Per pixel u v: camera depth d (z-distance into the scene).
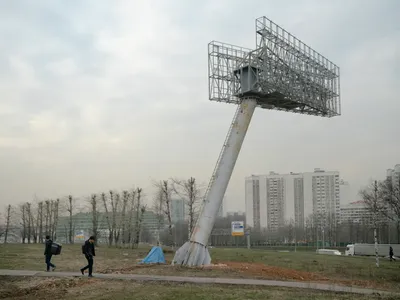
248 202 159.50
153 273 26.20
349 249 66.94
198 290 19.28
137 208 74.44
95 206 80.62
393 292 21.27
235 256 44.56
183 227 110.38
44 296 18.08
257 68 39.19
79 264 32.66
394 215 79.94
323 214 126.75
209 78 41.28
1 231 98.69
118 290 19.34
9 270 26.30
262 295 17.97
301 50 45.47
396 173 110.44
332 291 20.17
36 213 96.50
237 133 38.12
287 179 154.25
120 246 68.44
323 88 48.69
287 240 133.50
